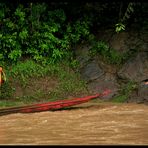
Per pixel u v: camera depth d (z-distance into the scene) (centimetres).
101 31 1945
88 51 1864
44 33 1848
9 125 1127
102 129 1046
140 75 1722
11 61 1812
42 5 1889
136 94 1628
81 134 987
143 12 1981
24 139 936
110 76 1750
